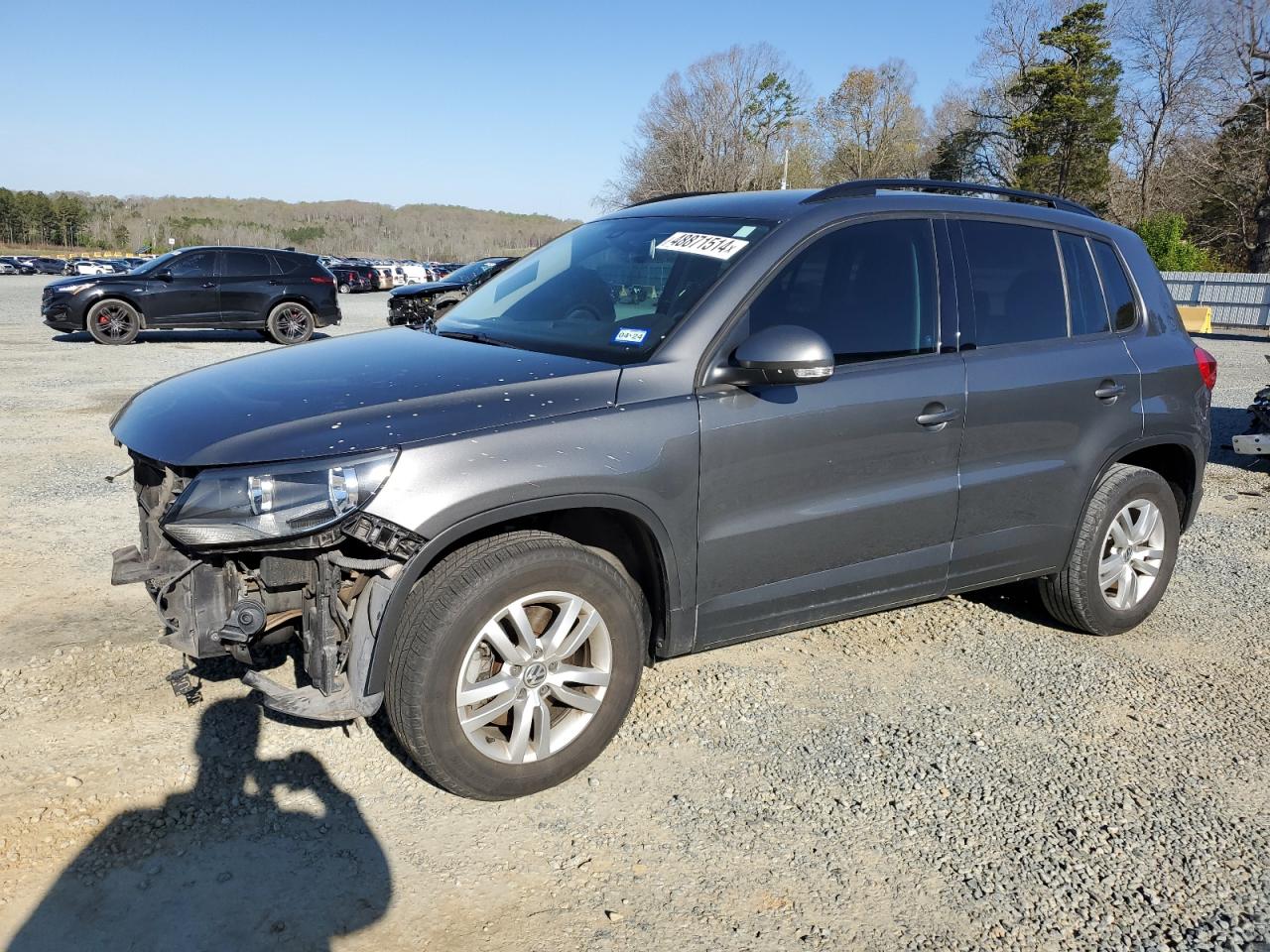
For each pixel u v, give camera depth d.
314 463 2.65
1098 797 3.20
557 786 3.11
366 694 2.74
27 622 4.17
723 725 3.55
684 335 3.19
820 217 3.53
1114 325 4.34
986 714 3.73
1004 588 5.10
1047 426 3.98
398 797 3.01
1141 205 46.94
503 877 2.68
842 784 3.21
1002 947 2.50
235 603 2.79
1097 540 4.26
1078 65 48.78
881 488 3.57
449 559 2.83
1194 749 3.53
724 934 2.50
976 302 3.86
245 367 3.45
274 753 3.20
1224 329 24.64
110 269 52.69
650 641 3.36
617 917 2.54
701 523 3.19
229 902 2.53
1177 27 43.53
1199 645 4.48
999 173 55.12
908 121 61.38
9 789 2.93
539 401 2.95
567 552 2.93
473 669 2.86
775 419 3.27
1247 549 5.93
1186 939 2.55
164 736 3.26
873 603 3.75
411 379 3.06
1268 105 38.62
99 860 2.66
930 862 2.83
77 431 8.30
